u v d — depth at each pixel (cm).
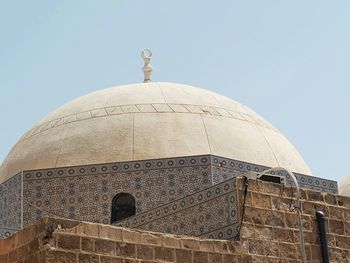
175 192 2062
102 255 1305
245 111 2456
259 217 1557
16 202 2145
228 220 1559
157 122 2223
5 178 2266
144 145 2153
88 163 2145
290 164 2278
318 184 2189
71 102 2488
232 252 1492
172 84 2536
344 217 1705
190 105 2323
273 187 1602
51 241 1251
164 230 1741
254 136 2298
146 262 1366
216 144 2181
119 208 2086
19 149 2345
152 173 2092
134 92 2398
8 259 1330
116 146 2162
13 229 1991
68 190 2117
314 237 1628
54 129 2311
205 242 1464
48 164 2180
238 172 2100
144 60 2706
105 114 2280
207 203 1628
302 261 1583
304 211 1636
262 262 1525
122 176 2105
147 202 2069
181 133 2192
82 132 2233
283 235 1575
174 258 1410
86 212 2089
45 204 2116
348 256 1678
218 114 2320
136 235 1367
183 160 2089
